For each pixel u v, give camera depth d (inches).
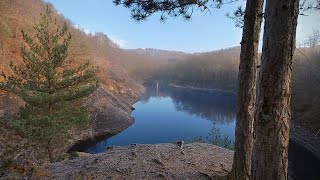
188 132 1708.9
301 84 1883.6
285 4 165.2
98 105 1610.5
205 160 378.0
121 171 315.0
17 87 617.9
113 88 2519.7
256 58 271.6
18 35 1460.4
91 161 359.3
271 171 166.9
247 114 273.3
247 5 269.0
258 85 174.6
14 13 1688.0
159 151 400.8
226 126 1950.1
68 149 1087.0
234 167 282.0
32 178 304.3
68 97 600.7
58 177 308.3
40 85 623.5
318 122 1530.5
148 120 2041.1
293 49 168.6
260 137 170.4
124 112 1974.7
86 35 3944.4
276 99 167.0
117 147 439.2
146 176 307.9
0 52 1206.3
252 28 266.8
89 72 653.9
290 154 1209.4
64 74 642.2
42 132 542.9
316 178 911.7
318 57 1888.5
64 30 644.1
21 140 612.1
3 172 325.4
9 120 535.5
